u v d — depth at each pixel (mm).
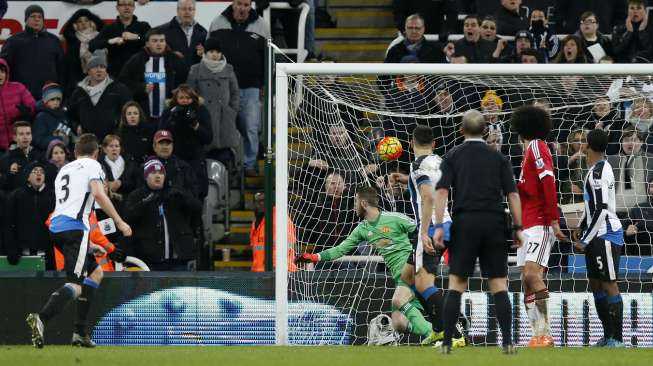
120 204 44812
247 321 40125
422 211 32188
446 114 45750
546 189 35000
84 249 33594
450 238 28453
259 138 56219
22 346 36969
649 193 43438
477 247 28078
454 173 28562
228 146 51406
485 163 28219
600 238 35812
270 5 56625
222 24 54000
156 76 51094
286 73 39656
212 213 49250
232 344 40031
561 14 58312
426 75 43500
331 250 37844
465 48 52312
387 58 52625
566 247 43844
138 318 40188
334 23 63219
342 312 40250
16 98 51469
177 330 40094
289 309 40125
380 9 63094
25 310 40344
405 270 36156
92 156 34500
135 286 40250
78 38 56125
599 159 36250
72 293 33469
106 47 54125
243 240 53500
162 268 44000
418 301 37844
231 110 51281
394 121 46312
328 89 45969
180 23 54531
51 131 49875
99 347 36000
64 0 58281
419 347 35281
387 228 37219
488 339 40125
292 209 44625
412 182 33938
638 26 53406
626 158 43844
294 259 38062
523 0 60000
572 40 49781
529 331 40250
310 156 45156
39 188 44344
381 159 41625
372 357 28750
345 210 42812
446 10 56875
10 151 47469
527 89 47219
